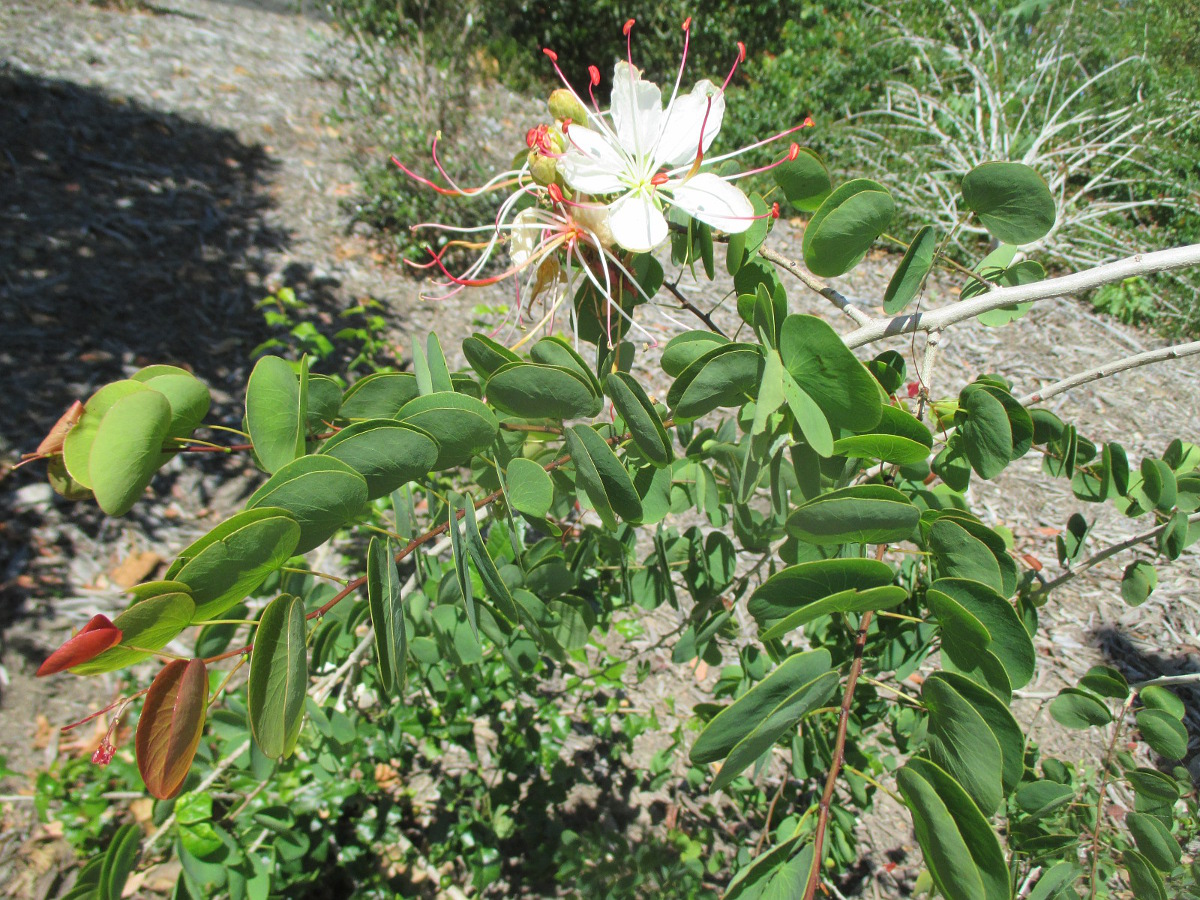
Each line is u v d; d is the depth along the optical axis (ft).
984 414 0.93
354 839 2.10
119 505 0.67
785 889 0.76
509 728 2.12
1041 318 4.83
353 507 0.72
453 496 0.90
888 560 2.70
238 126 5.56
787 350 0.76
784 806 1.94
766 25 7.68
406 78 5.72
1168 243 5.07
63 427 0.69
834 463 0.93
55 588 2.87
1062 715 1.31
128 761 2.09
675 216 1.02
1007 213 0.90
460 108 5.40
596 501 0.88
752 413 0.93
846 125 6.38
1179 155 5.45
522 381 0.80
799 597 0.78
